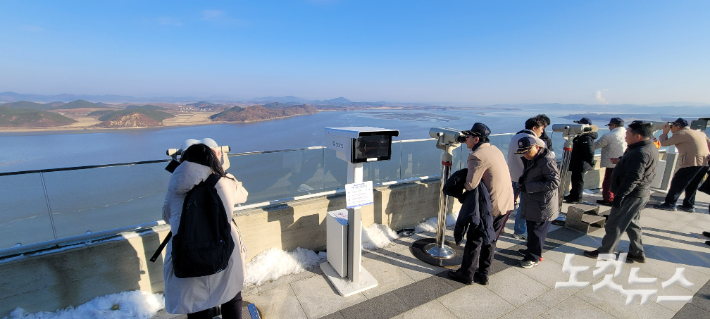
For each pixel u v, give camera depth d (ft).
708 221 15.26
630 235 11.02
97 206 8.11
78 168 7.76
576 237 13.21
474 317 8.08
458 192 9.51
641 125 9.96
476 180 8.79
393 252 11.63
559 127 14.80
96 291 7.74
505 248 12.19
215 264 5.56
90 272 7.59
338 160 12.65
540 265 10.82
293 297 8.81
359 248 9.16
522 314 8.23
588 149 16.06
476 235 9.00
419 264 10.78
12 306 6.82
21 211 7.22
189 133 184.65
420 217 13.97
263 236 10.13
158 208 9.09
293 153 11.33
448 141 10.46
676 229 14.24
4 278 6.67
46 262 7.05
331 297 8.84
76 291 7.49
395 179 14.24
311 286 9.36
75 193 7.80
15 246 7.12
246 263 9.89
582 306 8.59
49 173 7.43
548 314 8.24
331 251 10.02
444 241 11.54
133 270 8.15
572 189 16.96
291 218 10.60
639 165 9.78
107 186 8.20
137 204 8.70
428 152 15.21
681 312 8.34
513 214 15.76
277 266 9.97
